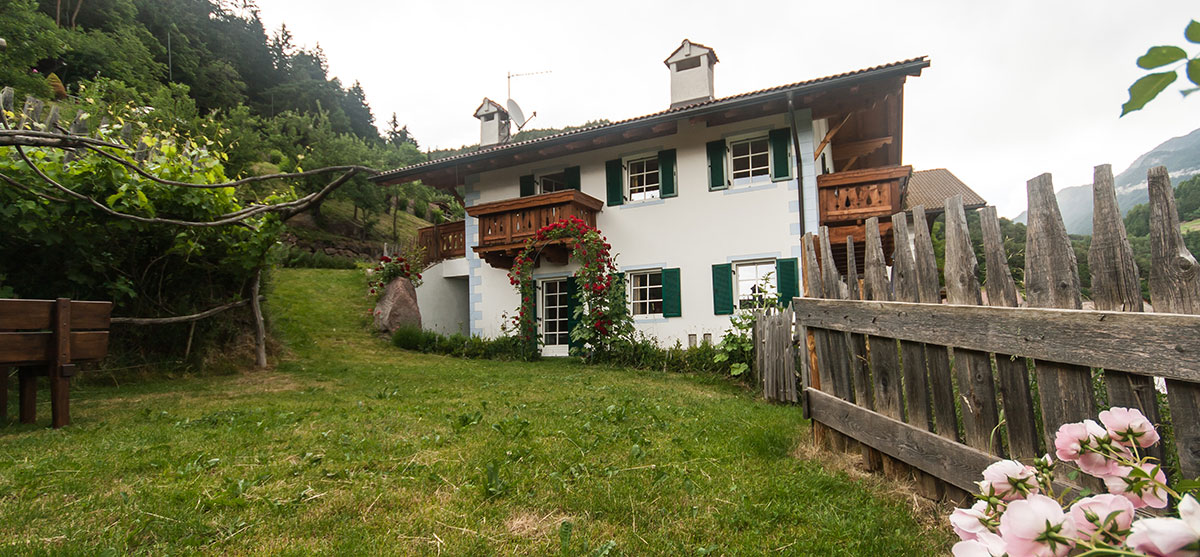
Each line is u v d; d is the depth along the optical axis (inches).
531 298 475.2
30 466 125.9
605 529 95.4
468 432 164.6
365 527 94.3
